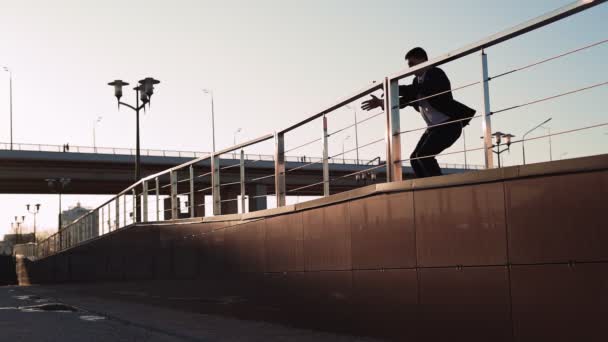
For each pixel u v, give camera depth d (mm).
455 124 8797
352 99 10234
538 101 7023
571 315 6461
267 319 12422
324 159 10984
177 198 18625
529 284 6879
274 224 12250
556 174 6633
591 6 6410
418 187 8406
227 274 14227
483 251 7430
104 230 26703
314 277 10820
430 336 8188
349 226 9844
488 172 7367
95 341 10234
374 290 9242
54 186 70250
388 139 9281
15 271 72750
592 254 6297
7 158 65750
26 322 13680
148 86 32125
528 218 6898
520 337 6969
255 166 71250
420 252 8359
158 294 18750
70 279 33250
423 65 8586
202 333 10750
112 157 70500
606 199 6199
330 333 10203
